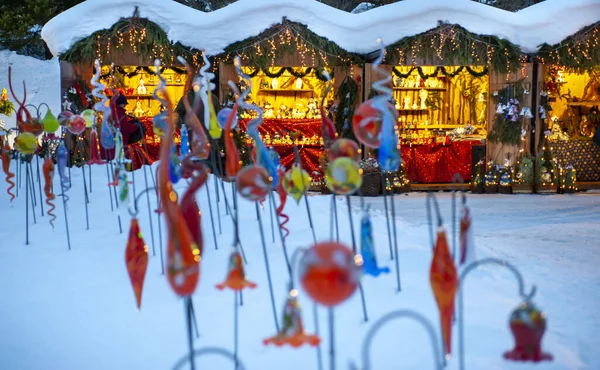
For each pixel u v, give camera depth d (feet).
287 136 43.78
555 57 42.57
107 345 12.29
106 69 47.75
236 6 41.75
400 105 50.31
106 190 25.80
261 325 12.98
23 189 26.61
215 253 18.34
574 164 46.26
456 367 10.84
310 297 8.05
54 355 11.89
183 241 8.84
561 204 37.88
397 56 41.81
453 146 46.14
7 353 12.03
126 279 16.42
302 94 49.44
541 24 42.29
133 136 29.81
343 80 42.52
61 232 21.02
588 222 30.83
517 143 43.32
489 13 41.75
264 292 14.97
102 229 21.25
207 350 8.14
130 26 40.50
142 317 13.65
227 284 10.24
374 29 41.63
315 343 8.36
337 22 41.88
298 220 21.99
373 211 27.40
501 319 13.46
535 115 43.45
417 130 49.32
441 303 10.10
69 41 39.93
